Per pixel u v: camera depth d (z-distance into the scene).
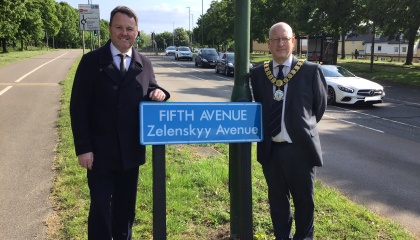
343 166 6.46
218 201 4.46
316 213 4.24
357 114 11.62
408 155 7.18
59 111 9.99
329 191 4.97
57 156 6.21
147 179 4.96
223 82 20.31
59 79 17.61
